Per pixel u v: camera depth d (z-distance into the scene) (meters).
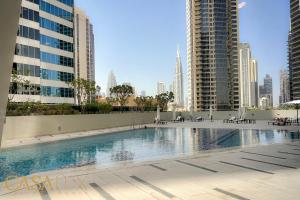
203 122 50.59
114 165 12.76
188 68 125.19
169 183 9.27
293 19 103.88
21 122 25.20
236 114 60.22
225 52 114.00
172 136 28.78
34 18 49.38
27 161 16.09
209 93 114.06
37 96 49.38
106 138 27.66
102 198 7.84
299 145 18.41
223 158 13.86
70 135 28.61
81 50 117.38
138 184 9.21
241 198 7.57
